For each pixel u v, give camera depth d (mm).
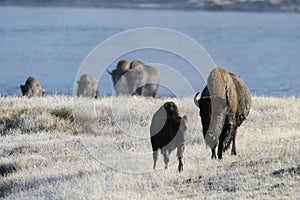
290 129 68375
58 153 61531
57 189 47031
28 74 162625
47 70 170625
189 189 44125
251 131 67188
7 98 85812
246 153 53844
